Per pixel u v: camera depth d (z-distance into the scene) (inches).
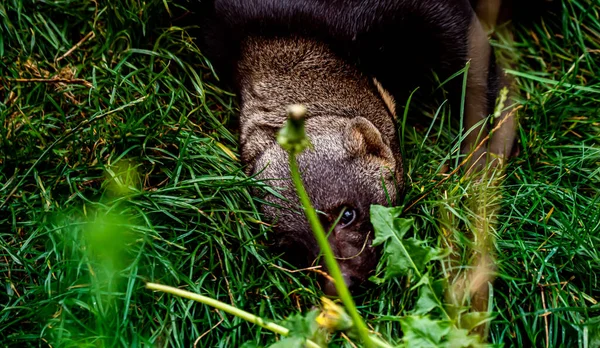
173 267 31.1
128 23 35.4
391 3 34.6
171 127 33.8
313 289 31.3
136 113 34.1
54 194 32.7
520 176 33.7
